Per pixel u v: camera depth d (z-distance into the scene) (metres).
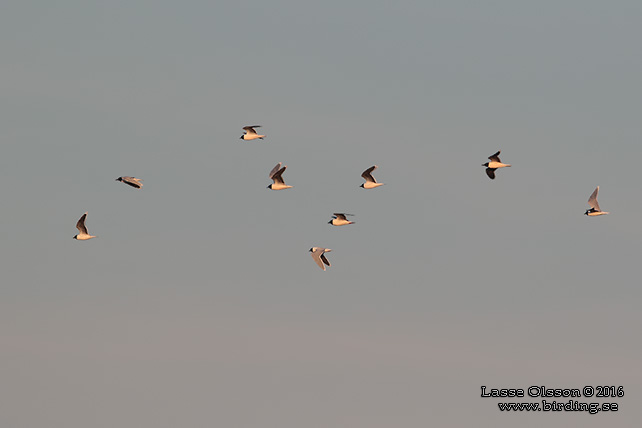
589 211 96.88
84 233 92.19
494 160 95.38
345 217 96.69
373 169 90.00
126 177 90.06
